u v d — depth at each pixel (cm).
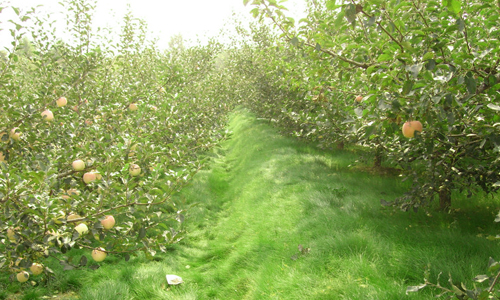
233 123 2059
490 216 467
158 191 323
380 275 352
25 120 382
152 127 524
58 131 462
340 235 450
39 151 405
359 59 378
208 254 579
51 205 263
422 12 313
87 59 610
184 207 727
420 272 345
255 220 645
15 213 279
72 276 436
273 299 371
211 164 1173
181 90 837
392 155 510
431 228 449
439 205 519
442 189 467
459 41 297
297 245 477
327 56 418
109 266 486
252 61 1512
